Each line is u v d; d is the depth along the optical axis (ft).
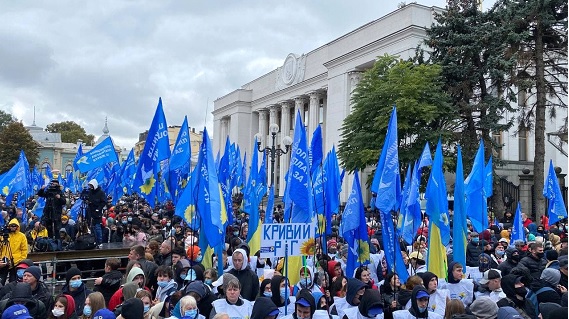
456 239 28.73
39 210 53.52
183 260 26.18
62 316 20.06
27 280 21.89
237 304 20.74
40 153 290.15
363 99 77.51
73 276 23.50
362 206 27.91
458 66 77.15
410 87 71.92
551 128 103.60
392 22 120.16
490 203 77.15
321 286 26.94
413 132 74.43
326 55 155.33
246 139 202.28
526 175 90.99
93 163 51.67
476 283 27.58
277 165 177.27
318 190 31.60
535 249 29.48
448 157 73.87
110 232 53.11
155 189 42.60
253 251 33.14
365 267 25.89
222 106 217.36
